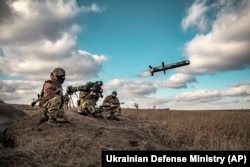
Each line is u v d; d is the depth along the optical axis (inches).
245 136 607.2
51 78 366.3
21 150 258.1
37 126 351.6
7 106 455.2
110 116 526.6
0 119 414.0
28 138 328.2
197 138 552.1
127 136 353.7
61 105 363.9
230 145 505.4
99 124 430.0
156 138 478.3
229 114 1133.7
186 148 486.3
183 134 580.7
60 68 365.4
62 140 296.8
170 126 645.9
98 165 267.4
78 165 257.1
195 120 756.6
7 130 368.8
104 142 313.1
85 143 295.7
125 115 792.3
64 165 251.0
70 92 486.6
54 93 356.2
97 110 499.8
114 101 540.1
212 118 824.3
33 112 551.8
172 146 475.8
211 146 497.4
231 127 713.6
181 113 1181.1
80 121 411.5
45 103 352.8
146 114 937.5
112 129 372.5
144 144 342.0
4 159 229.6
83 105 478.6
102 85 498.0
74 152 277.6
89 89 485.4
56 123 348.8
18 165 227.8
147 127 527.2
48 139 312.7
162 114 1011.3
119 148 306.8
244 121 777.6
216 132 622.2
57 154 266.8
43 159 251.0
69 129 337.7
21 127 363.3
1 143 355.3
